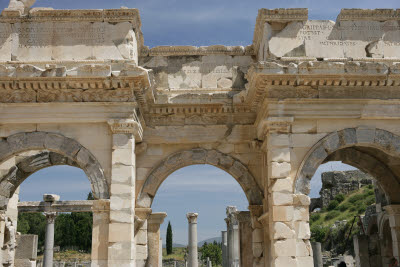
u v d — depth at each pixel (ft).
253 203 62.34
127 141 53.67
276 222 51.34
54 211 112.16
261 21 60.70
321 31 59.47
